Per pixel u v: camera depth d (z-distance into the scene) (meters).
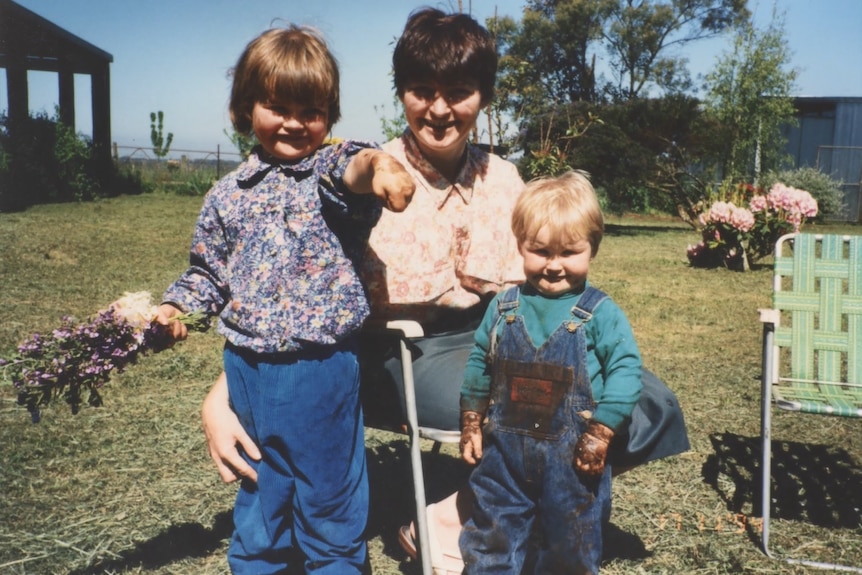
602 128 19.73
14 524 3.04
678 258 13.17
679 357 6.07
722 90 24.78
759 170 26.17
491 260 2.79
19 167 18.61
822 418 4.64
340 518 2.45
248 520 2.49
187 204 20.06
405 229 2.69
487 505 2.40
